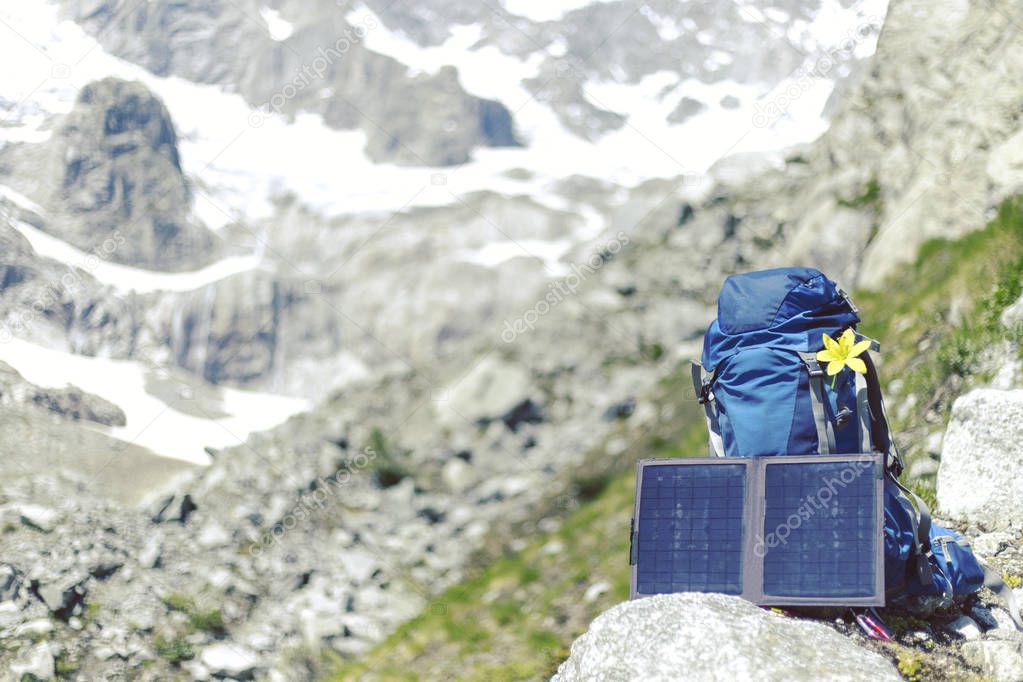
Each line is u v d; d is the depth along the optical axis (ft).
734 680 9.57
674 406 37.04
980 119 30.35
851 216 35.65
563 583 25.90
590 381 39.86
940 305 25.03
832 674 9.56
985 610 12.48
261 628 24.32
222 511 29.81
